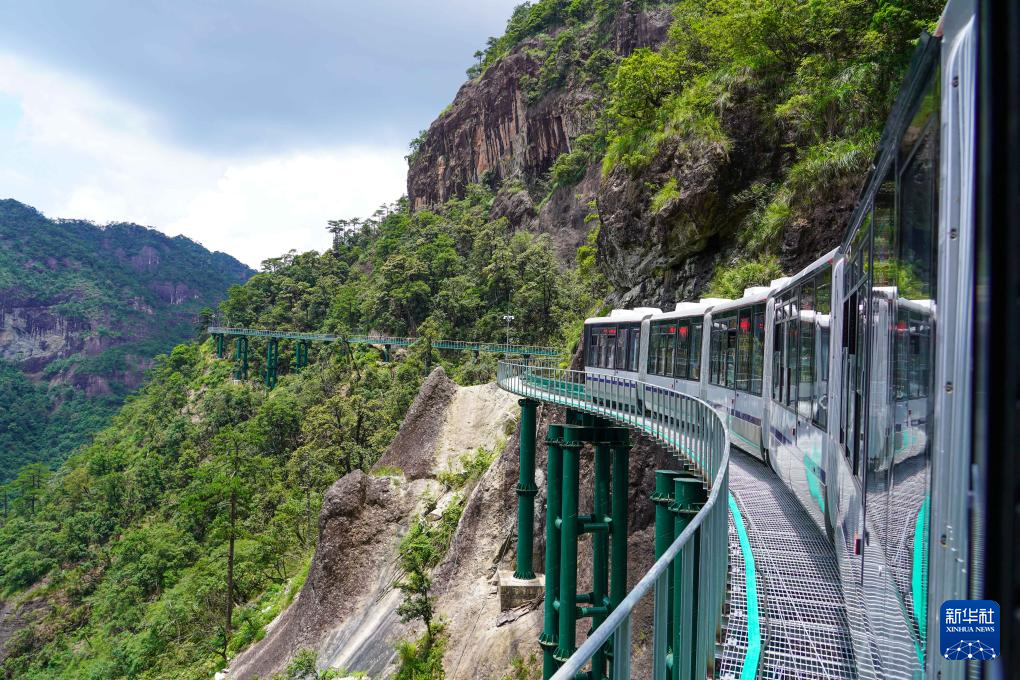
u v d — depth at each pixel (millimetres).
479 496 41656
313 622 45656
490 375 84875
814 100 36062
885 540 5312
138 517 102250
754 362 18812
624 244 44938
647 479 30969
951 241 3512
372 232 197875
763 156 38562
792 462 13727
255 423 104438
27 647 78812
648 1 113938
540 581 34000
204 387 155750
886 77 33594
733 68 40125
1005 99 1651
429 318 109000
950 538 3332
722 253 39969
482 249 121562
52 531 101125
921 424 4121
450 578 39875
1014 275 1592
